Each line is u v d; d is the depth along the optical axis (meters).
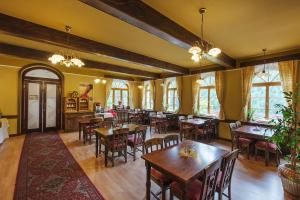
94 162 3.78
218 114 6.32
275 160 3.98
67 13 2.83
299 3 2.42
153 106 9.32
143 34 3.70
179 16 2.87
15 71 6.23
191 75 7.30
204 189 1.73
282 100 4.75
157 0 2.45
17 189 2.67
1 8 2.68
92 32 3.60
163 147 2.91
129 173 3.27
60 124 7.44
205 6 2.55
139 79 10.45
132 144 3.97
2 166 3.52
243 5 2.50
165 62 6.23
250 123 5.23
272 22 3.03
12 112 6.16
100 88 8.66
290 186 2.50
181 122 5.68
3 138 5.36
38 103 6.87
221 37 3.75
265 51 4.77
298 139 2.59
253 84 5.43
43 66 6.81
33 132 6.78
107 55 4.36
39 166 3.53
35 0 2.46
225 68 6.05
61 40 3.52
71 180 2.97
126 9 2.32
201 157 2.26
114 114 7.90
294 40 3.90
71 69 7.60
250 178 3.15
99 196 2.51
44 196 2.50
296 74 4.36
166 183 2.19
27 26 3.09
